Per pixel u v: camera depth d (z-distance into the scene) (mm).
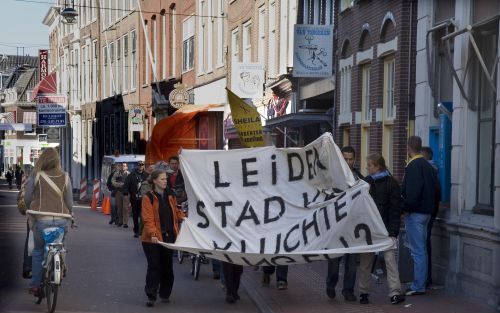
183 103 34469
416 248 11164
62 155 63500
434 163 11953
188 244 10688
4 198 47219
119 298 11414
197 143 32938
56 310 10375
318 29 18703
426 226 11164
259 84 24453
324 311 10266
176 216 10922
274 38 25391
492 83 10273
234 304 11070
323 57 18750
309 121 20156
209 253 10602
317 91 21031
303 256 10453
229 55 31016
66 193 10242
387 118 15742
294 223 10625
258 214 10719
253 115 19219
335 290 11695
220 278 13070
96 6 54062
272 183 10766
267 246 10555
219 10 33000
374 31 16203
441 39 12414
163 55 42344
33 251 10383
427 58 12672
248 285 12523
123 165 25266
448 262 11766
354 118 17562
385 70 15875
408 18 14578
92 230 23328
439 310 10094
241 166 10805
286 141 24375
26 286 12188
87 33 56594
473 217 10961
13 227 23922
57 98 54500
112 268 14656
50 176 10180
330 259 10633
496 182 10141
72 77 61062
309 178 10727
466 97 11297
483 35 11055
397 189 10609
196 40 36531
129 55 47281
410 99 14617
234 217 10727
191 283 13000
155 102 40531
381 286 12172
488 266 10352
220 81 32438
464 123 11406
